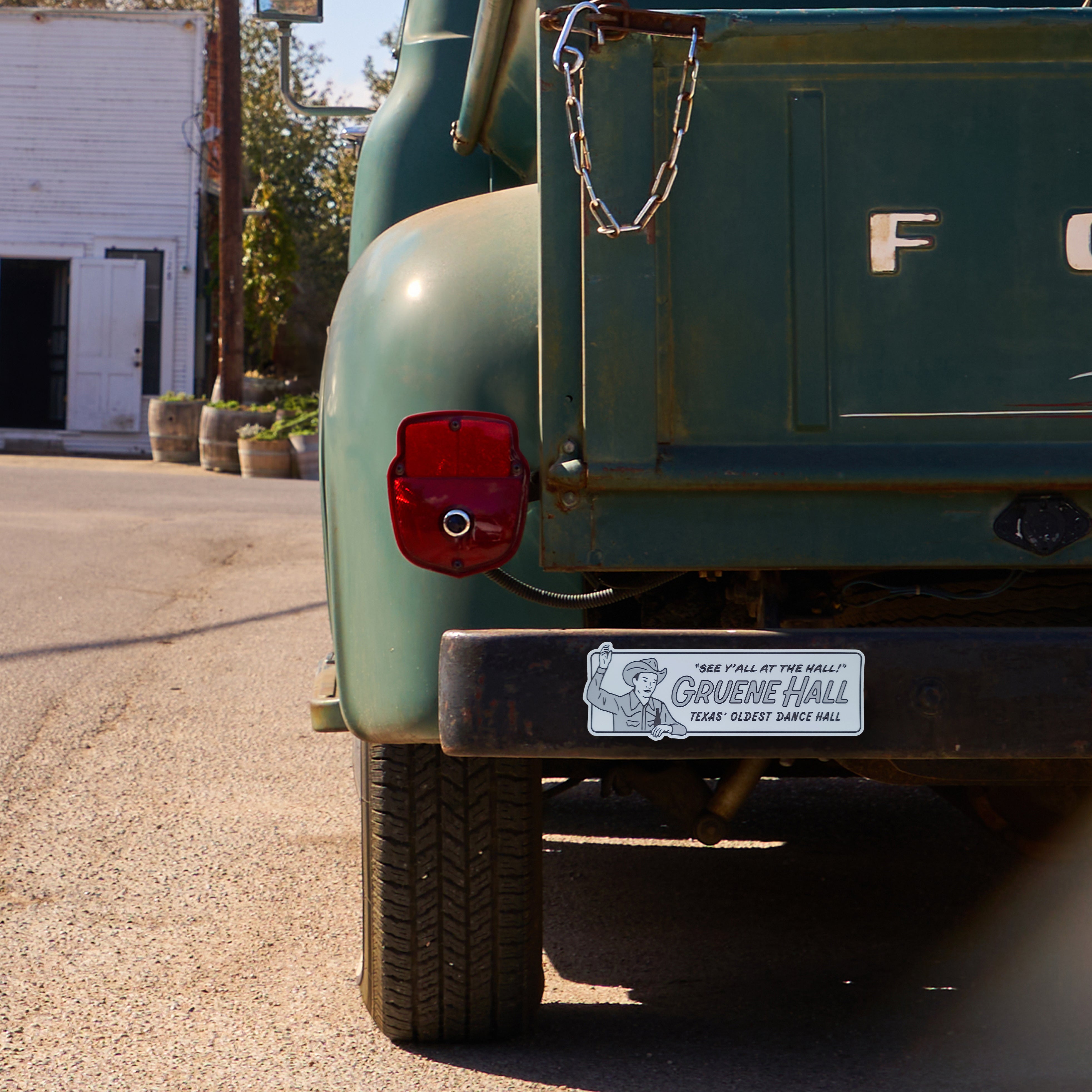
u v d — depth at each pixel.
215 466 19.14
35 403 26.91
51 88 23.81
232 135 19.97
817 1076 2.69
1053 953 3.46
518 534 2.33
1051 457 2.30
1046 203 2.30
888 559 2.32
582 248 2.30
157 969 3.29
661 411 2.32
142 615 8.40
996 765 2.60
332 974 3.27
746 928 3.69
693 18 2.26
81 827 4.43
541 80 2.30
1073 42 2.27
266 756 5.37
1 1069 2.75
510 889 2.73
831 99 2.29
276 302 26.88
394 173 3.75
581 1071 2.71
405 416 2.55
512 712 2.25
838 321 2.31
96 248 24.09
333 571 2.72
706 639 2.24
